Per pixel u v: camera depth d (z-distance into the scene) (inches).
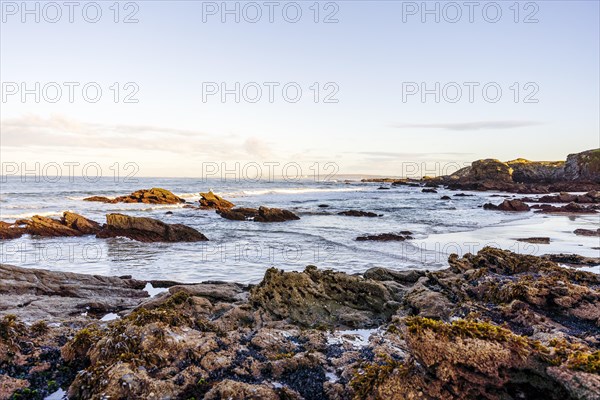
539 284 354.3
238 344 261.3
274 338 274.5
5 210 1688.0
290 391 205.2
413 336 193.5
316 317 409.1
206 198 2025.1
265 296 424.2
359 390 197.3
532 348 184.5
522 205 1841.8
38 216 1168.8
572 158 4207.7
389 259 771.4
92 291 529.0
